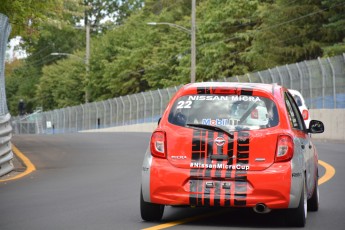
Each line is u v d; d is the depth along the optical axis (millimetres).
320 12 77438
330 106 57094
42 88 145375
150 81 107938
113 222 15922
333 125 56562
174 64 104750
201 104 15617
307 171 16141
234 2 89750
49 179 25375
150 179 15281
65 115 113312
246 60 83188
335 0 74312
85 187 22703
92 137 54688
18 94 163375
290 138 15125
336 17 74375
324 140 53469
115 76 116750
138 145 43156
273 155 15016
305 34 78000
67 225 15547
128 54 115250
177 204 15180
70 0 45094
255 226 15586
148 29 112562
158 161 15305
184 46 101812
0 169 26281
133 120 90000
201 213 17391
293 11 78250
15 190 22250
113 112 95625
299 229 15266
